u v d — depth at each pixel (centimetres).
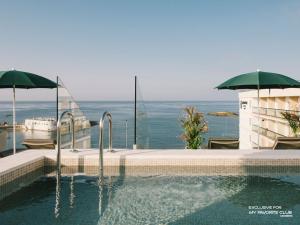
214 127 6519
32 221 464
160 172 753
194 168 756
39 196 579
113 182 671
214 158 754
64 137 1221
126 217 479
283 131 2308
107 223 457
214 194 595
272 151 833
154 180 686
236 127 6519
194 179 696
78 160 757
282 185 652
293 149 923
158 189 626
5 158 715
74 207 522
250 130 2898
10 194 590
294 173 743
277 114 2328
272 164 746
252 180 688
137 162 755
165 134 4981
